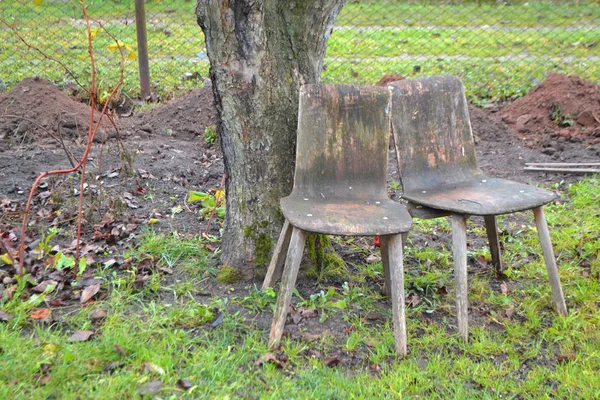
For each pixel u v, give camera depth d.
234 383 2.73
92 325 3.14
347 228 2.95
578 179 5.43
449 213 3.34
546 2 12.52
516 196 3.36
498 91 7.61
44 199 4.71
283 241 3.43
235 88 3.43
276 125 3.51
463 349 3.16
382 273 3.91
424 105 3.68
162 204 4.78
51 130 6.04
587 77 8.06
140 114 6.72
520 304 3.61
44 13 10.36
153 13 11.11
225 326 3.19
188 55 9.12
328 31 3.58
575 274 3.90
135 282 3.53
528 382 2.90
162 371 2.75
